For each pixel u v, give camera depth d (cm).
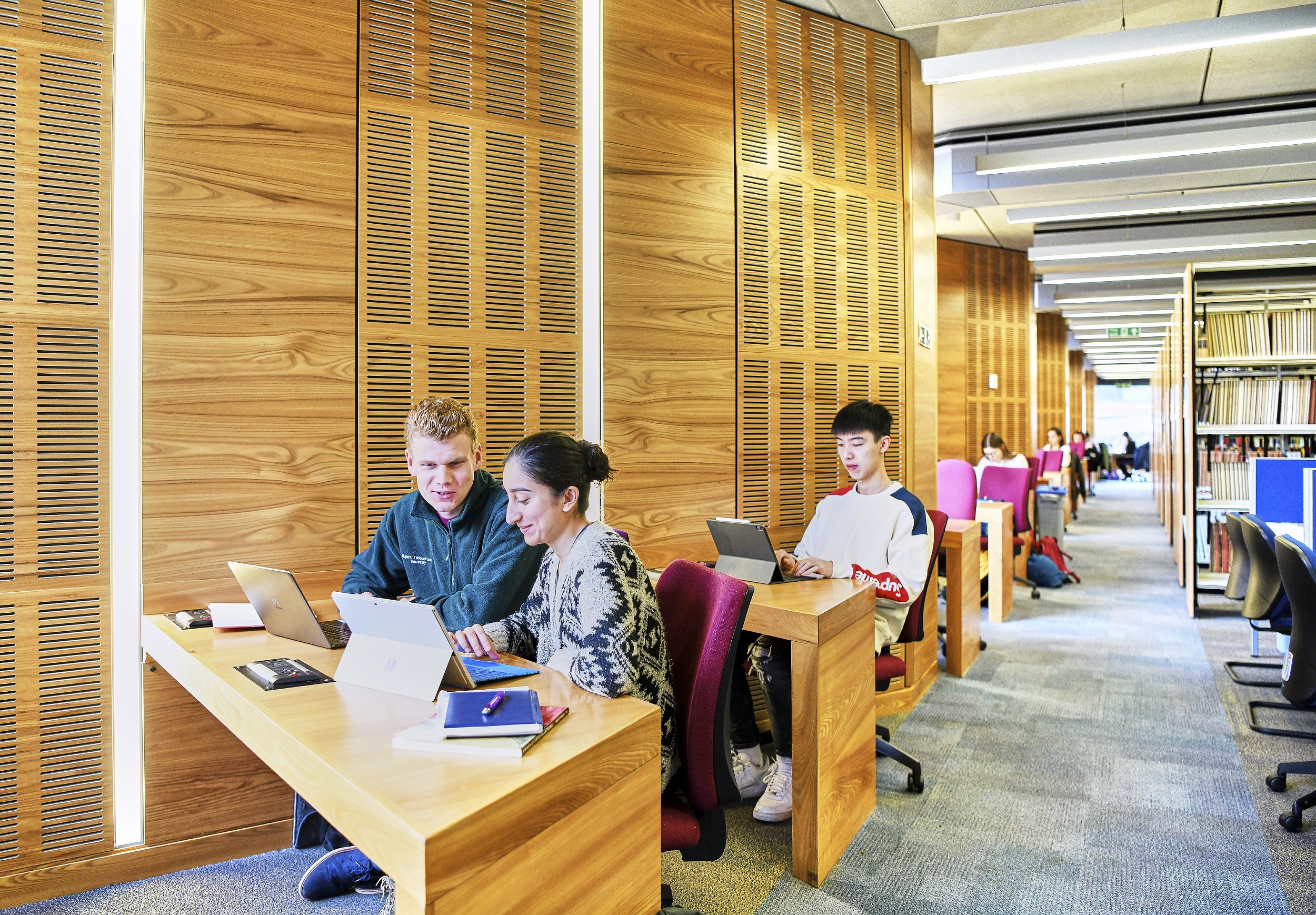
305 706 158
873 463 304
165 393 253
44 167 239
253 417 266
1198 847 254
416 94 295
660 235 346
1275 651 486
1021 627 558
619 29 337
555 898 130
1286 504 455
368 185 286
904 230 423
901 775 311
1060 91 584
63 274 241
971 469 557
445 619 222
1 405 234
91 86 245
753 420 371
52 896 236
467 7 305
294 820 268
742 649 298
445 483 223
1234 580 426
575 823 135
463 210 304
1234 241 734
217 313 260
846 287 400
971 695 408
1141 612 600
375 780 123
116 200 247
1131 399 2812
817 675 233
